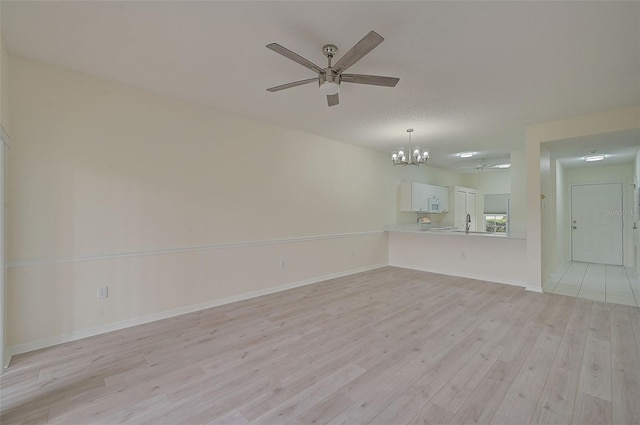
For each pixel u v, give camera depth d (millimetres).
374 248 6430
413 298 4250
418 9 2006
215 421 1805
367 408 1915
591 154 5512
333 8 2000
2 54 2328
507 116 4121
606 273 5855
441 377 2258
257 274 4387
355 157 5980
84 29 2264
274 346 2785
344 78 2441
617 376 2246
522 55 2568
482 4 1950
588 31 2227
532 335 2990
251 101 3674
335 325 3279
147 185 3393
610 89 3234
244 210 4242
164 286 3510
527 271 4629
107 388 2139
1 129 2223
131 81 3156
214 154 3936
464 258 5617
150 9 2027
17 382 2217
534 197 4527
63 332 2873
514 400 1979
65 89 2898
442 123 4461
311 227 5145
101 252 3094
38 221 2756
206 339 2941
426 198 7391
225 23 2178
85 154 3008
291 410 1900
